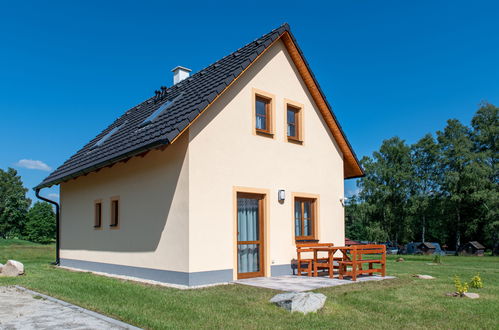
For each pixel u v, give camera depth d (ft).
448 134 169.37
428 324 21.40
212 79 38.83
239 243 36.35
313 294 24.31
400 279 36.35
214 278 33.12
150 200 36.65
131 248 38.78
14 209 224.74
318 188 44.78
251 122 38.19
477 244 151.53
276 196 39.65
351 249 34.78
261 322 20.63
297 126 44.04
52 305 24.07
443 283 35.27
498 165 154.30
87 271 45.37
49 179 52.21
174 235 33.32
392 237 178.40
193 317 21.31
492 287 34.55
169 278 33.42
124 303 24.50
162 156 35.58
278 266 38.81
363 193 179.32
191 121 31.71
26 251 78.18
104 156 39.68
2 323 19.84
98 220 46.24
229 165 35.55
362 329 20.04
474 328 20.70
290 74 43.24
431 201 168.86
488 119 165.37
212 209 33.71
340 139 47.88
